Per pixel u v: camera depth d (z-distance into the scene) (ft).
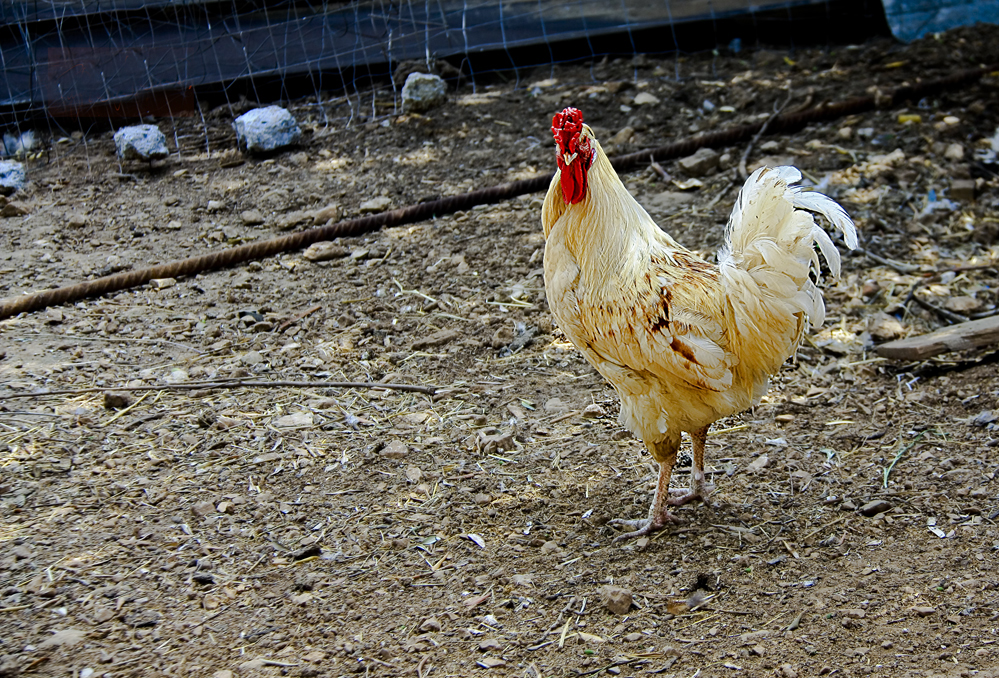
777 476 9.28
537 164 13.01
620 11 16.44
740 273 8.46
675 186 12.35
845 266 11.13
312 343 10.53
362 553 8.79
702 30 16.75
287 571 8.68
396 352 10.43
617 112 14.52
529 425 9.72
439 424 9.73
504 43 16.16
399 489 9.21
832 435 9.55
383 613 8.47
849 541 8.80
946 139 12.75
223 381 10.07
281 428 9.66
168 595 8.54
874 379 10.02
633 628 8.38
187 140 14.56
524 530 8.96
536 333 10.61
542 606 8.51
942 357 10.16
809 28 16.83
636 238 8.71
